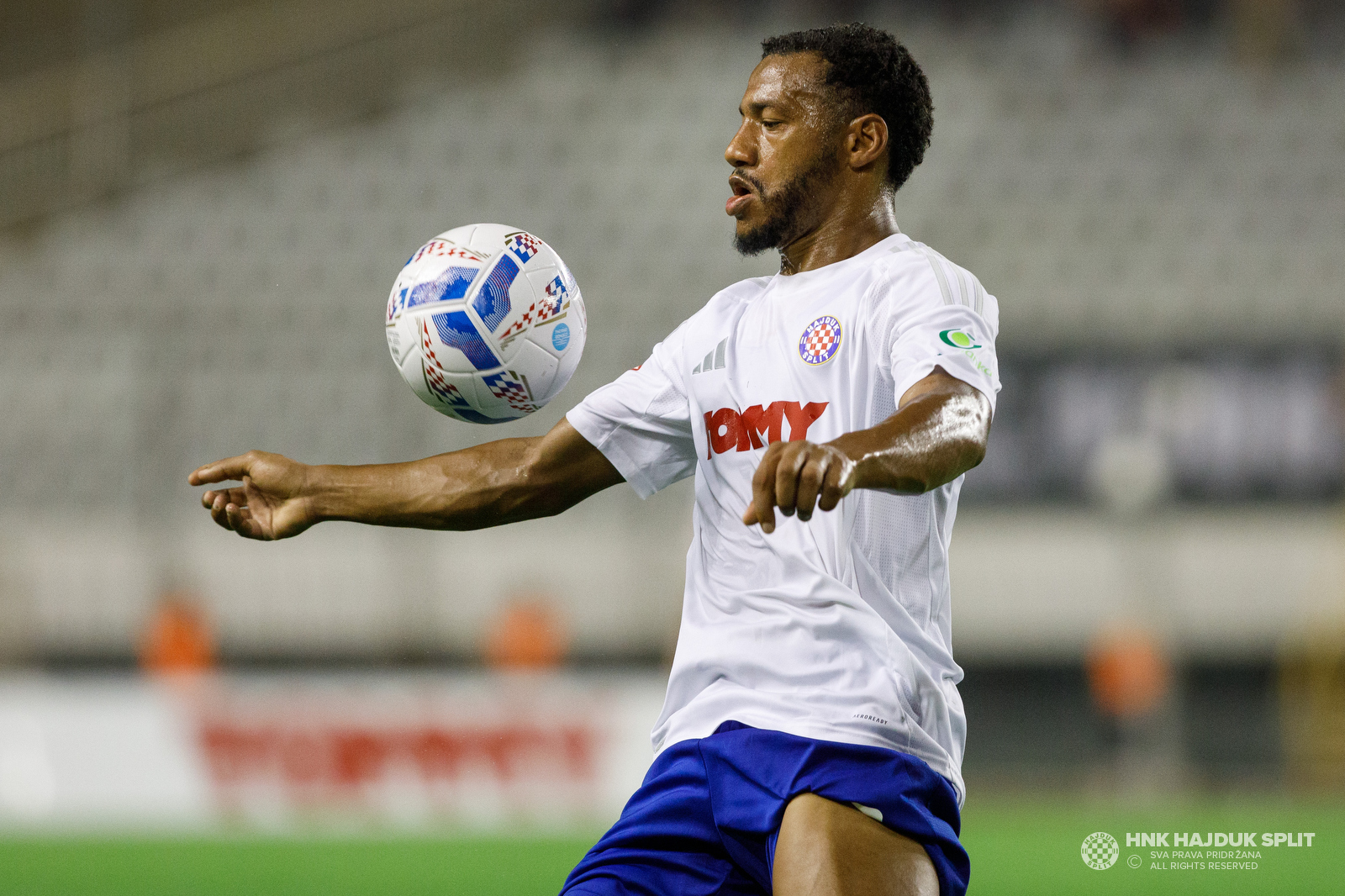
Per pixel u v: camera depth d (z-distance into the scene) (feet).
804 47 34.78
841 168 34.42
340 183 232.32
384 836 117.19
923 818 30.63
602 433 35.78
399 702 132.98
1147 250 217.77
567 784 132.67
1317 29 249.14
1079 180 227.20
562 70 248.32
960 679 33.35
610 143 236.22
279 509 36.91
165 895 82.43
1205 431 203.21
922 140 35.70
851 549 32.07
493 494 36.11
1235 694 191.72
